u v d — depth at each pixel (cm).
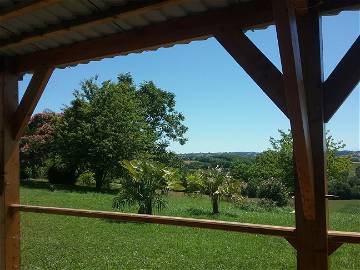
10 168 441
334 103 259
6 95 434
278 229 280
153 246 845
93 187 2555
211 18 310
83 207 1455
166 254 776
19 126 434
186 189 1825
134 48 350
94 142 2506
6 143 435
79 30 349
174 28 328
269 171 2194
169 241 896
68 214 409
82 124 2531
